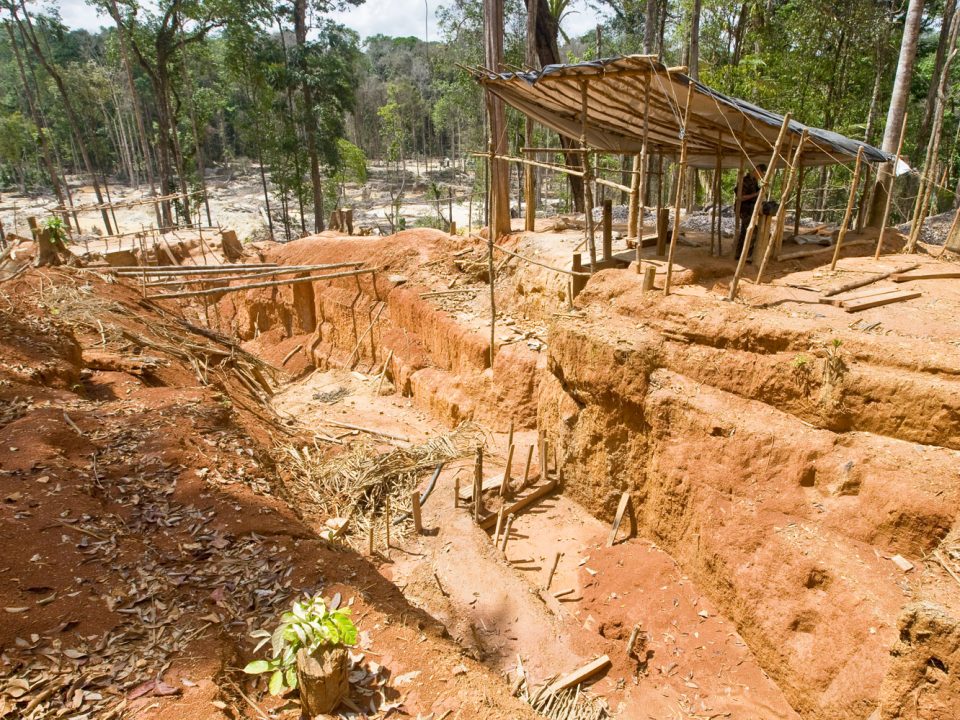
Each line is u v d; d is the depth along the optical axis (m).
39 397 9.48
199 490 7.96
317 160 39.69
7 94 60.84
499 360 15.79
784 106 24.97
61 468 7.59
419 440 15.91
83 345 12.53
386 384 20.09
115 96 58.69
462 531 11.08
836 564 7.73
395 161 76.12
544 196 51.66
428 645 6.05
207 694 4.84
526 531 11.88
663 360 10.72
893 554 7.63
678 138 16.31
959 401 7.50
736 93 25.72
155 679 4.95
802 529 8.36
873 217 16.27
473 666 6.04
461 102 40.50
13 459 7.54
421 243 21.64
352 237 24.98
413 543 11.12
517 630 9.09
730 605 8.86
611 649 8.82
